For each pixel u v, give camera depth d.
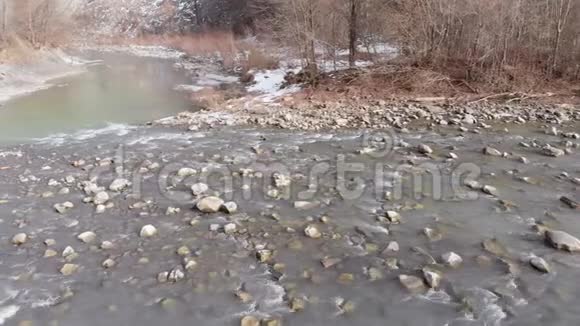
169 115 11.91
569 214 4.98
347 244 4.46
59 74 20.86
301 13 14.27
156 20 47.75
